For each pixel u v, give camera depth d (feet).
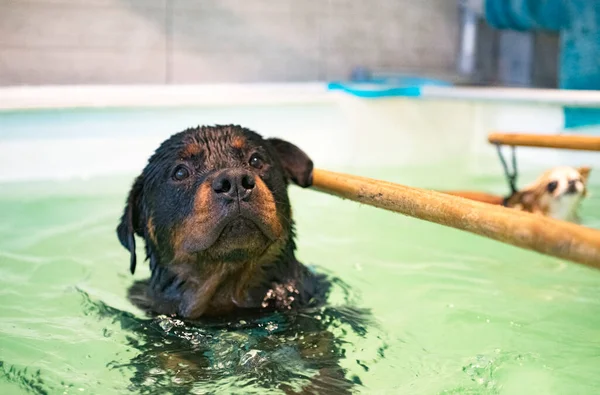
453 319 9.25
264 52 27.50
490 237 6.13
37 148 17.24
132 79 25.76
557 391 7.21
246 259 8.59
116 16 25.14
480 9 28.27
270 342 8.29
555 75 28.68
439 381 7.40
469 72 29.45
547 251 5.53
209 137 9.16
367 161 20.77
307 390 7.16
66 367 7.65
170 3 25.84
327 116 20.26
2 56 23.81
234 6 26.73
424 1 29.43
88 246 12.55
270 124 19.61
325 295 9.98
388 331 8.79
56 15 24.31
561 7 21.29
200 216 8.14
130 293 10.14
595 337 8.66
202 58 26.63
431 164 20.58
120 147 18.16
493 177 18.66
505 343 8.46
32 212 14.61
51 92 19.67
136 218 9.83
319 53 28.30
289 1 27.50
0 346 8.13
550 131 19.12
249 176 8.10
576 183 13.80
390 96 20.83
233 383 7.32
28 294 10.08
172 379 7.41
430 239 13.43
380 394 7.09
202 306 9.06
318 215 15.24
